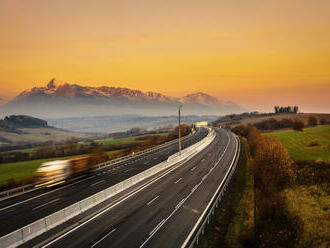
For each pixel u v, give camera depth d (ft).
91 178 138.00
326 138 273.75
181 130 437.99
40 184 126.82
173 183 126.11
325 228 92.48
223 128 562.66
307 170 153.99
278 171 142.41
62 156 299.99
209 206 93.86
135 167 168.35
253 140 239.30
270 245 80.94
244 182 136.26
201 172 150.82
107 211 88.74
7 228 74.90
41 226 72.23
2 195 111.14
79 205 87.81
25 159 289.12
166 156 212.84
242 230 82.89
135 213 86.89
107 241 67.31
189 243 67.00
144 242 67.05
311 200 117.60
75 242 66.64
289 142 264.93
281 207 108.58
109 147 336.29
